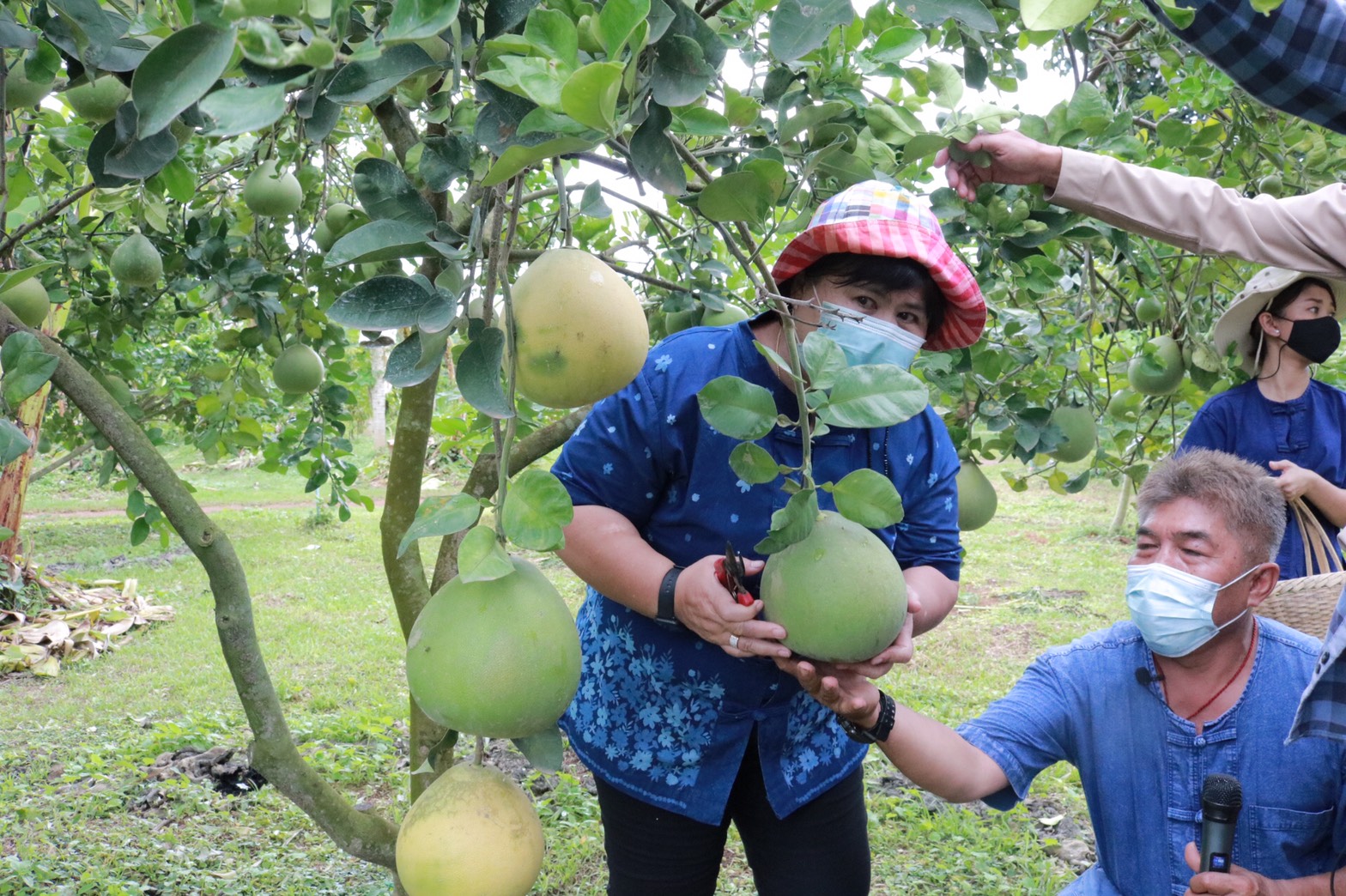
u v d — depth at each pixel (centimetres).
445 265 135
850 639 142
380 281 102
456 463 329
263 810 448
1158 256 328
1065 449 303
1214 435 308
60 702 621
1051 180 212
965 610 827
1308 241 208
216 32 83
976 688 626
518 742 121
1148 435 385
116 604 837
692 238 252
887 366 129
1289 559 289
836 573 143
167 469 171
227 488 1725
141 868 394
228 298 310
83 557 1083
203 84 81
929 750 191
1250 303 297
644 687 201
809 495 127
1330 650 168
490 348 108
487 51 106
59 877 381
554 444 252
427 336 112
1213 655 192
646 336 126
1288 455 300
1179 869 196
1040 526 1238
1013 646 729
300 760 183
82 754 520
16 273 139
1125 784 201
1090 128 221
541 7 108
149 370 634
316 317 343
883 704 180
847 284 171
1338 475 297
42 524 1321
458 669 115
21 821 432
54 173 296
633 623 201
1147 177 211
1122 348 355
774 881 211
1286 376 302
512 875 124
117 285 363
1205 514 183
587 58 104
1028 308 313
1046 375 305
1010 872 396
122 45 138
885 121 204
